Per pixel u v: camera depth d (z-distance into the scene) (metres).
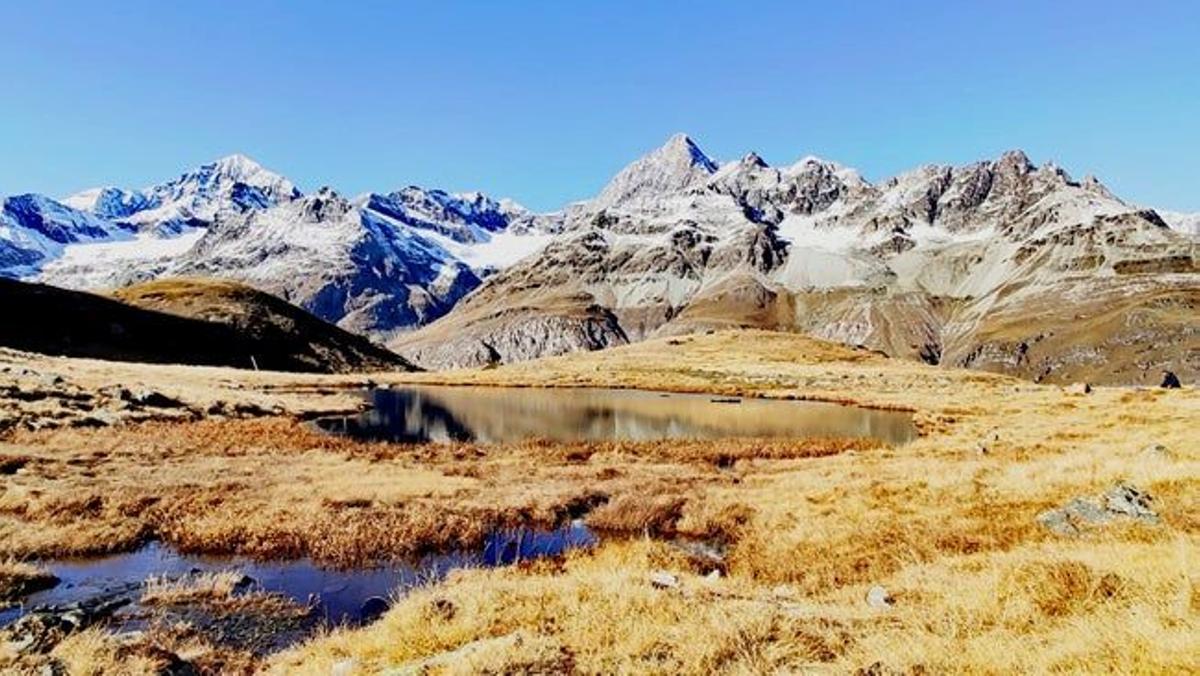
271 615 18.31
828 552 20.81
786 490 30.58
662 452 46.72
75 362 93.25
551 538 26.19
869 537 21.41
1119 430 42.94
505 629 13.02
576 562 20.75
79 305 162.38
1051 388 101.56
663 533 26.62
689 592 14.45
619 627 12.07
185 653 15.26
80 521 25.23
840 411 81.19
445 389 114.00
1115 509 19.27
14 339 134.38
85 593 19.72
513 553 24.08
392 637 13.35
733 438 56.56
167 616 18.09
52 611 17.89
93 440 43.22
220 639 16.69
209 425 54.00
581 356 185.12
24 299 152.00
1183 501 19.02
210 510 27.47
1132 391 73.81
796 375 133.50
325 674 12.55
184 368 109.56
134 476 33.31
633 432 62.06
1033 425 53.06
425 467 39.06
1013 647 9.84
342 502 29.02
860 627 11.78
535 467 40.00
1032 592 11.91
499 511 28.38
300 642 16.47
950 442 44.22
